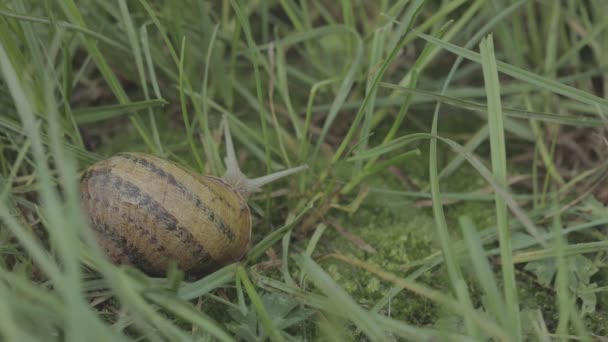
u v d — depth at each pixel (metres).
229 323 0.19
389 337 0.18
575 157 0.23
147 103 0.21
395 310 0.19
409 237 0.21
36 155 0.15
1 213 0.16
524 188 0.22
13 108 0.21
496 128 0.18
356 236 0.21
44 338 0.16
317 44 0.24
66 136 0.21
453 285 0.17
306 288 0.20
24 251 0.19
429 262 0.20
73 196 0.15
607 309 0.19
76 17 0.20
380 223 0.21
